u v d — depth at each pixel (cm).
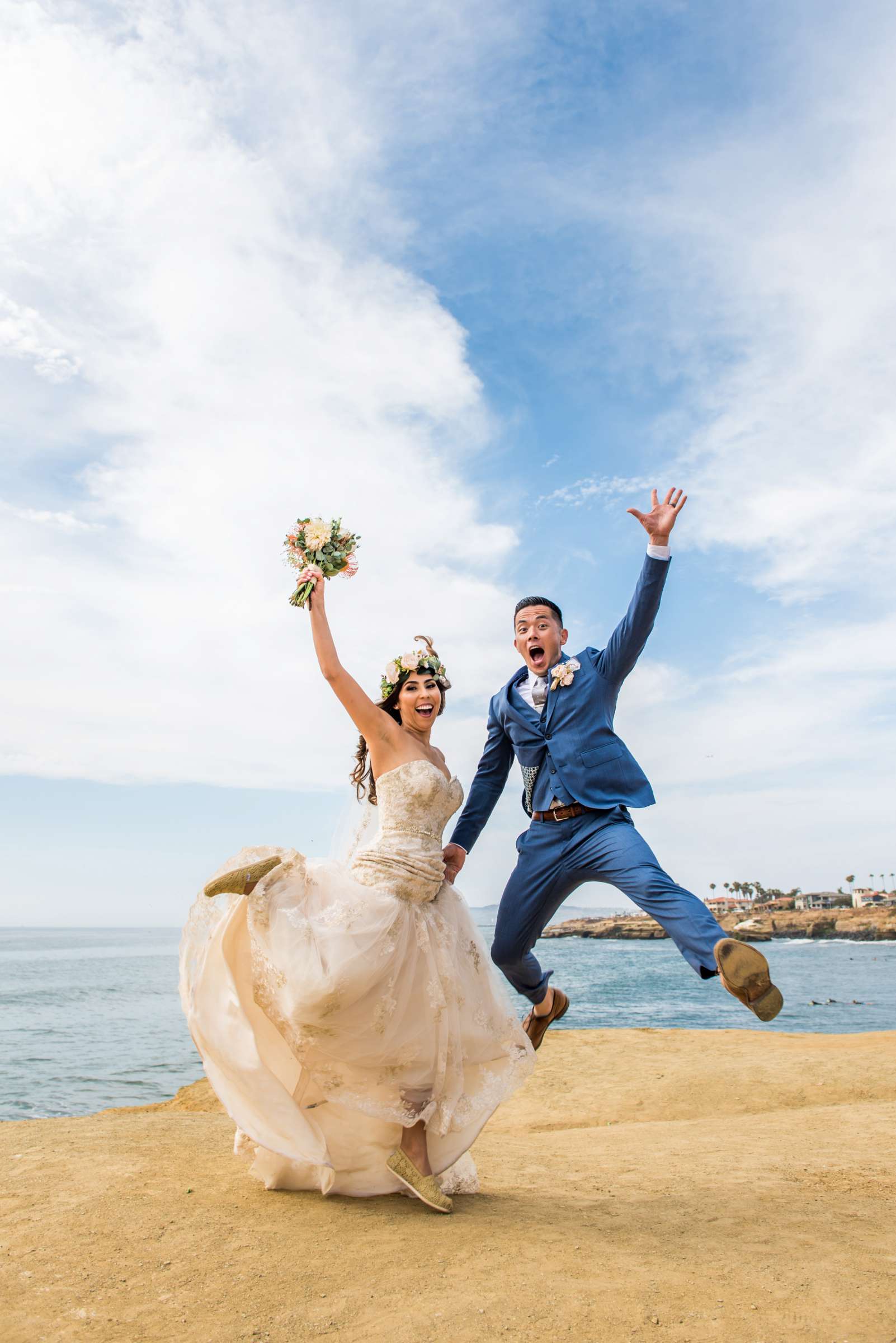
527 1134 563
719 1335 215
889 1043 850
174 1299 244
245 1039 338
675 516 448
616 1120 644
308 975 326
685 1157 438
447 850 411
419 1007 351
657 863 413
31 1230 294
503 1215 325
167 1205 323
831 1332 215
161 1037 2295
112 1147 410
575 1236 295
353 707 382
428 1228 306
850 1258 267
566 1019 3016
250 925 342
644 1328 220
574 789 448
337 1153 351
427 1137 357
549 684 473
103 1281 255
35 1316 233
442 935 365
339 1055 340
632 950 11538
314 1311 235
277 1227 303
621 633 460
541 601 488
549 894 459
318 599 395
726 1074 711
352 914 341
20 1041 2211
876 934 14050
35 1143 417
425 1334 218
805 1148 452
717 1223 310
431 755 405
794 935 14850
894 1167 397
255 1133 328
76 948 15500
